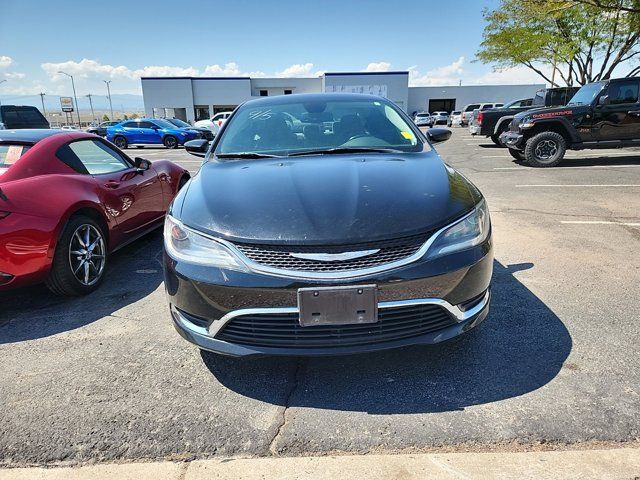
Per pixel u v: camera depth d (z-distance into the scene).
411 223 2.12
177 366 2.53
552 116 9.36
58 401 2.25
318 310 2.02
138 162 4.54
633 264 3.80
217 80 42.91
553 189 7.12
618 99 9.08
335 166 2.72
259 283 2.04
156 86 42.31
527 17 21.22
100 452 1.91
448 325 2.19
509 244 4.44
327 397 2.22
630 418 1.97
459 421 2.01
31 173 3.30
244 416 2.10
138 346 2.76
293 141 3.28
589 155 11.34
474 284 2.20
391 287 2.04
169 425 2.06
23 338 2.89
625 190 6.84
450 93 50.72
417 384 2.28
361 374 2.38
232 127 3.53
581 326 2.78
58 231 3.20
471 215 2.29
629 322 2.81
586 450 1.81
